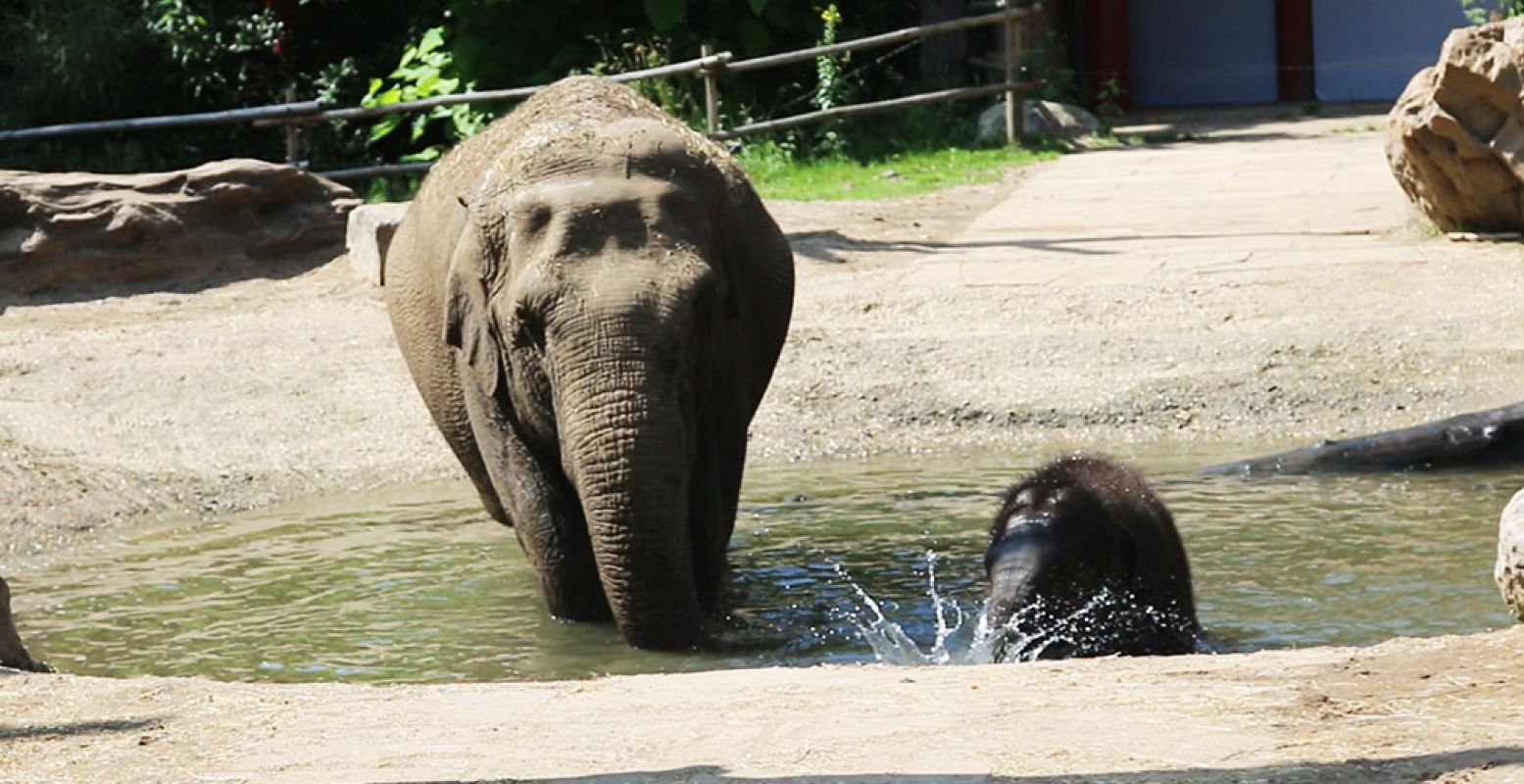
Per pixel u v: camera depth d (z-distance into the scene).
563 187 10.91
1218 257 20.38
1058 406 16.80
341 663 10.34
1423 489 13.76
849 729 6.39
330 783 6.12
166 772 6.42
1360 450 14.51
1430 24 35.75
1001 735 6.16
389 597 11.97
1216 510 13.29
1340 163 25.83
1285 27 36.22
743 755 6.14
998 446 16.20
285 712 7.32
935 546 12.71
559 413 10.54
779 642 10.43
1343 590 10.86
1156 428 16.31
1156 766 5.66
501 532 13.88
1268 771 5.53
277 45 32.38
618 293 10.45
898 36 29.98
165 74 31.92
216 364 19.02
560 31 32.31
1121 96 36.22
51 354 19.53
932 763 5.85
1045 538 9.56
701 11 32.97
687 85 30.84
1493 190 20.16
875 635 10.47
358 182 30.36
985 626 9.75
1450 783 5.34
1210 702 6.47
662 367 10.38
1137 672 7.12
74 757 6.76
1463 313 17.78
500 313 11.06
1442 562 11.42
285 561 13.25
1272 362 17.16
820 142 30.84
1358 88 36.28
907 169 28.19
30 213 23.73
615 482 10.20
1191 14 36.66
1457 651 7.02
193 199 24.36
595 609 11.16
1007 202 24.80
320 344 19.73
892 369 17.81
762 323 12.43
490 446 11.52
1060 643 9.40
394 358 19.16
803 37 33.03
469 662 10.26
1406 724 5.99
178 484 15.84
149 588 12.61
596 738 6.53
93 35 31.19
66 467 16.06
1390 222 21.72
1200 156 27.66
